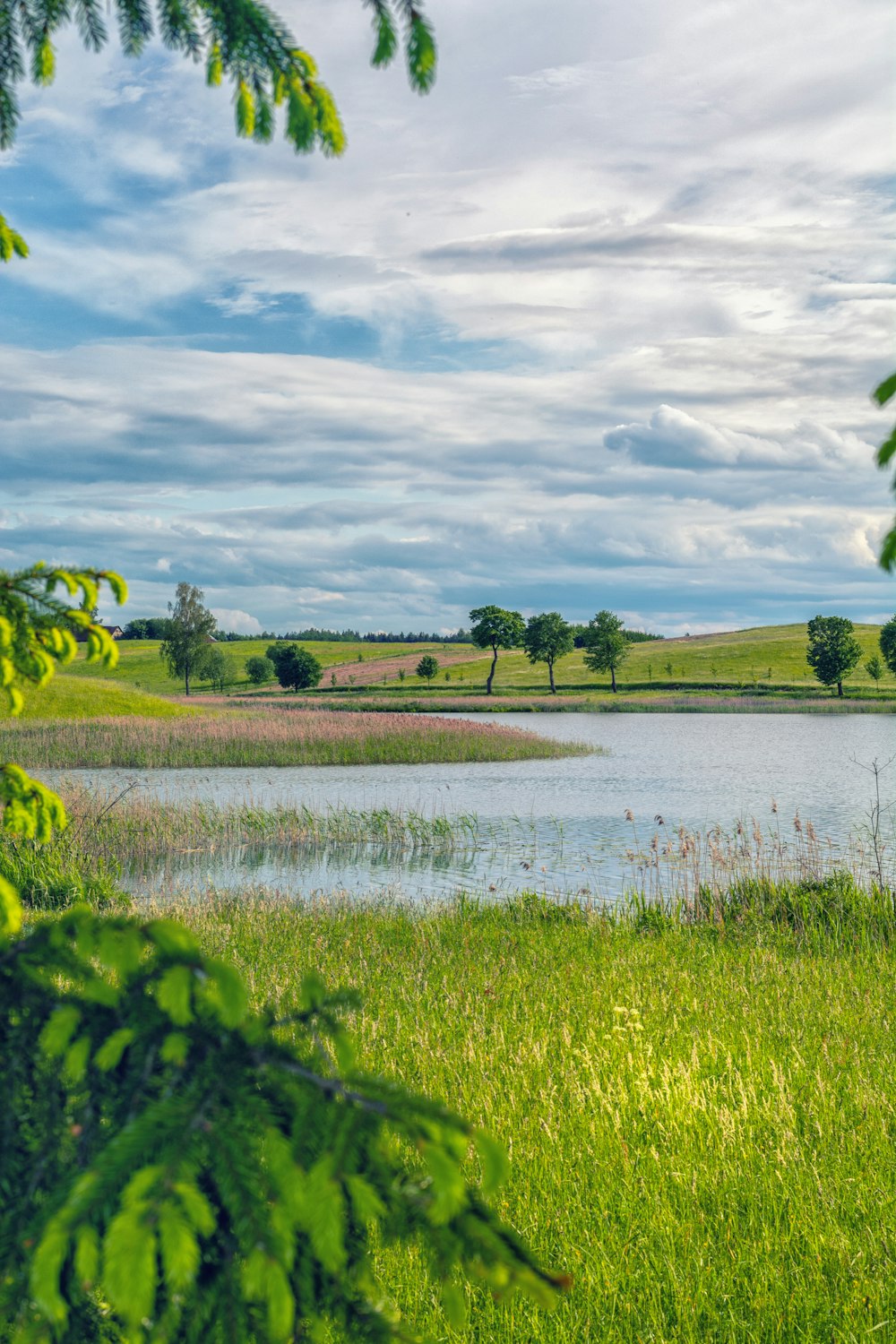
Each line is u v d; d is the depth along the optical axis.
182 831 20.45
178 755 39.53
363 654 176.12
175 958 1.56
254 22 2.23
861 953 9.73
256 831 20.86
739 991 8.05
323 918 11.84
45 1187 1.59
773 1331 3.52
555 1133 4.98
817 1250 3.95
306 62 2.30
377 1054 6.13
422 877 16.61
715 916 11.34
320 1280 1.64
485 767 38.66
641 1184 4.49
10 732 43.44
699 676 123.31
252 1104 1.45
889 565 1.55
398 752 41.56
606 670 116.38
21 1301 1.52
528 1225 4.13
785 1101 5.34
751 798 27.55
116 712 56.97
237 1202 1.37
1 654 2.12
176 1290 1.46
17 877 11.95
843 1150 4.88
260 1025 1.60
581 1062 6.10
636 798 27.95
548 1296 1.42
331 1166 1.35
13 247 2.34
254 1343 1.57
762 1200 4.40
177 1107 1.42
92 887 12.69
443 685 126.19
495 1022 6.91
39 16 2.35
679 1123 5.12
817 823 22.20
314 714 59.44
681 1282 3.78
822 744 48.97
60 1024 1.55
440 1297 3.58
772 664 130.00
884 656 105.56
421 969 8.98
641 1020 6.91
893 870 15.49
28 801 2.52
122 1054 1.62
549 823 23.00
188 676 112.75
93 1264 1.29
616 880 15.98
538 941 10.45
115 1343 1.68
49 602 2.21
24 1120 1.62
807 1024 7.08
